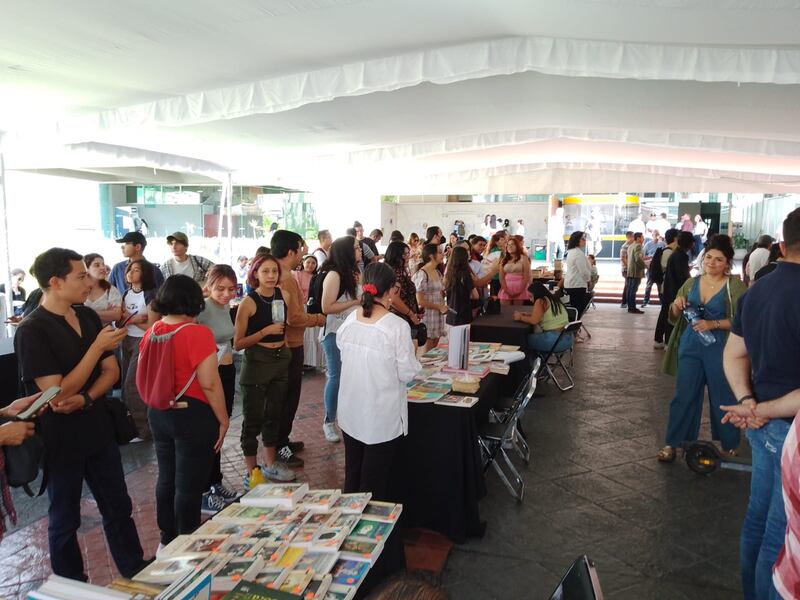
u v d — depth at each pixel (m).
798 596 1.41
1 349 4.71
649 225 19.22
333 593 1.64
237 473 4.33
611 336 10.16
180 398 2.76
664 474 4.25
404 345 2.85
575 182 12.50
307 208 16.73
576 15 3.08
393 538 2.11
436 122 6.58
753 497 2.29
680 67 3.54
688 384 4.27
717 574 3.00
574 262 9.62
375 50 3.88
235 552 1.79
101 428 2.64
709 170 11.82
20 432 2.07
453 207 23.56
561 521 3.55
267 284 3.82
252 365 3.88
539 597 2.82
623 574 3.00
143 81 4.50
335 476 4.20
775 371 2.15
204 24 3.29
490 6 3.02
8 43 3.57
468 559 3.13
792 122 5.86
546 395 6.38
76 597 1.34
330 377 4.79
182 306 2.78
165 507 2.91
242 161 8.84
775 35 3.20
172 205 17.34
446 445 3.25
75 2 2.93
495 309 7.39
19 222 16.73
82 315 2.67
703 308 4.17
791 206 20.94
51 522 2.55
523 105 5.67
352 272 4.46
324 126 6.57
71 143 6.28
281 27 3.38
